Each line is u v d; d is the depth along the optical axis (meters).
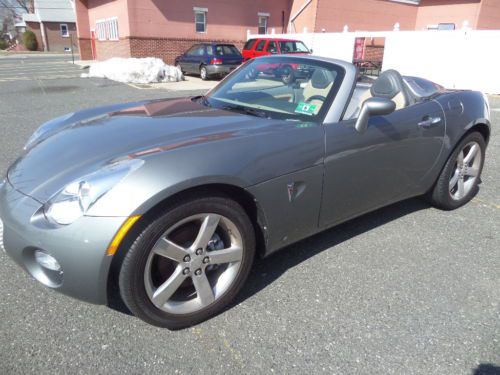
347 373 1.91
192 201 1.98
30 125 6.97
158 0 19.19
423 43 13.92
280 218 2.38
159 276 2.07
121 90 12.22
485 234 3.29
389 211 3.70
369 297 2.46
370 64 17.06
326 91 2.75
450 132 3.34
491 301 2.46
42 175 2.10
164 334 2.12
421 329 2.21
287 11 23.38
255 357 1.99
